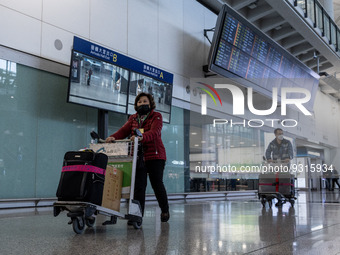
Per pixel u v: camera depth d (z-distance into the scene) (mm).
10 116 6520
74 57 6914
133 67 8477
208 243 2699
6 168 6406
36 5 6953
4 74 6445
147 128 3854
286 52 14094
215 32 10438
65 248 2488
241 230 3443
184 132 11062
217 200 10086
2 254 2287
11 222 4156
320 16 15062
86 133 7906
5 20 6449
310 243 2682
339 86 22703
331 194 15250
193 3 11695
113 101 7938
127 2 9047
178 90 10844
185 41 11195
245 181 14047
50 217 4766
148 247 2533
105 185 3381
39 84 7039
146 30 9641
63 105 7465
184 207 6949
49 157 7125
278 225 3855
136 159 3643
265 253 2311
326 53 16750
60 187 3145
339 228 3576
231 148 13297
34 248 2488
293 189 7273
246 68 11930
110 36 8500
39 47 6969
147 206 7207
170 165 10438
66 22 7492
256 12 12320
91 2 8055
